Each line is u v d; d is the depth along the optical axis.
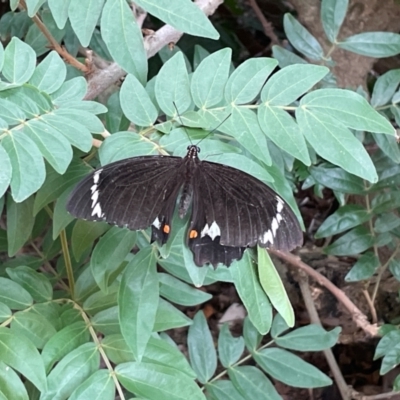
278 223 0.33
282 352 0.49
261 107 0.36
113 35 0.34
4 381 0.33
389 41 0.50
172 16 0.34
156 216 0.34
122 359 0.36
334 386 0.63
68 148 0.33
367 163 0.35
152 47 0.46
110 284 0.39
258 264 0.34
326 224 0.51
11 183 0.31
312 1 0.57
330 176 0.51
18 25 0.57
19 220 0.43
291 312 0.35
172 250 0.39
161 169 0.35
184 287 0.42
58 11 0.34
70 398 0.34
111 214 0.34
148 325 0.35
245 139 0.36
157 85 0.37
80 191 0.33
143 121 0.36
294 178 0.54
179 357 0.37
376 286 0.55
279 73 0.37
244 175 0.34
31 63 0.37
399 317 0.59
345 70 0.58
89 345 0.36
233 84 0.37
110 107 0.45
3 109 0.34
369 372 0.64
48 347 0.36
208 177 0.34
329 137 0.35
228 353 0.49
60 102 0.38
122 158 0.35
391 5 0.55
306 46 0.52
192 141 0.36
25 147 0.32
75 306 0.42
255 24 0.81
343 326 0.63
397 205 0.51
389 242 0.52
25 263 0.49
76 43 0.55
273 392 0.47
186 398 0.34
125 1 0.34
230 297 0.73
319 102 0.36
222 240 0.33
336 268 0.64
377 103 0.50
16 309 0.40
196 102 0.37
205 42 0.77
